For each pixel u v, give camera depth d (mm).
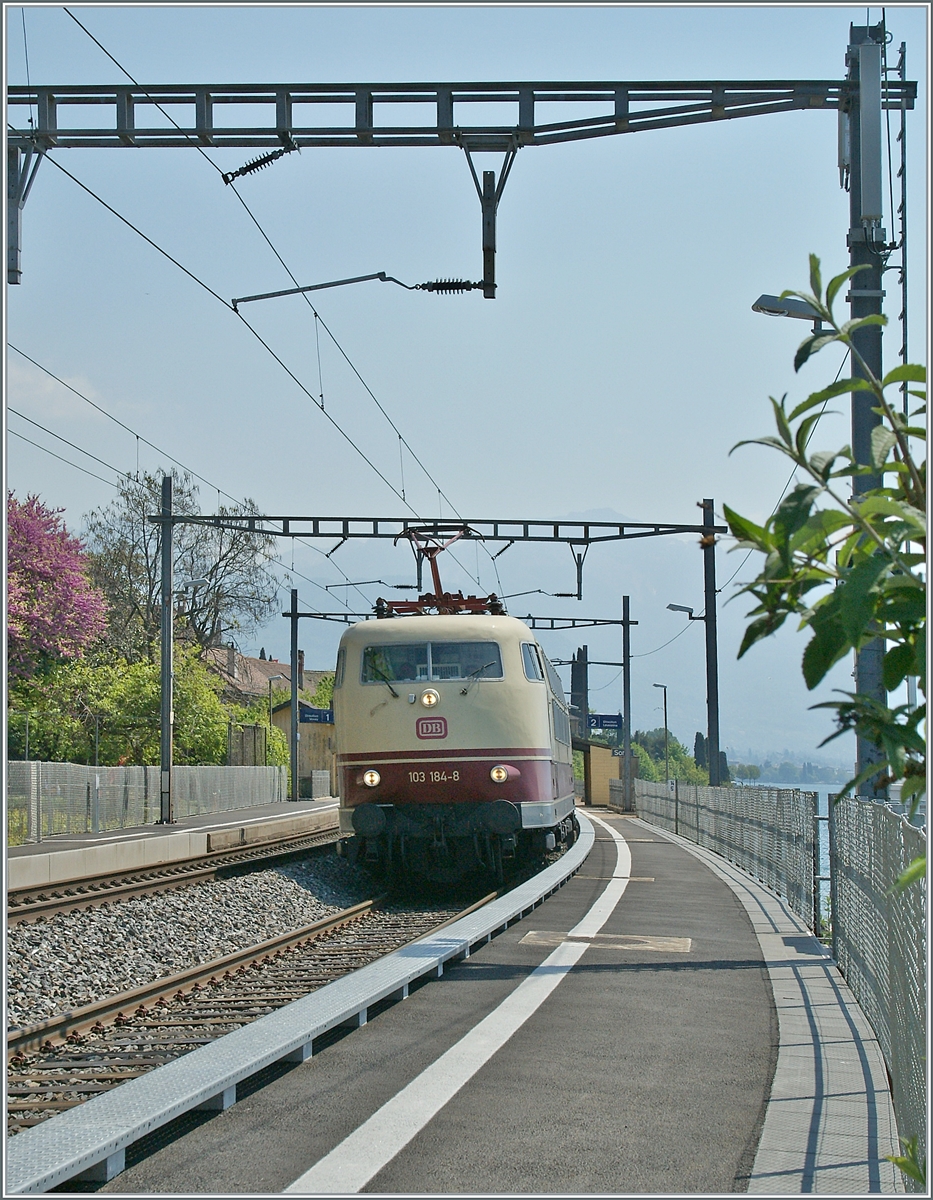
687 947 11688
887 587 2006
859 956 9031
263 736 59688
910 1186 5094
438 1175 5238
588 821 42062
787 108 13500
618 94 13445
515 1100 6391
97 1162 5035
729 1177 5219
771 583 2057
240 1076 6301
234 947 14227
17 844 26297
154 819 37094
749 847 20516
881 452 2043
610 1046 7617
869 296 13180
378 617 19406
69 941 12602
